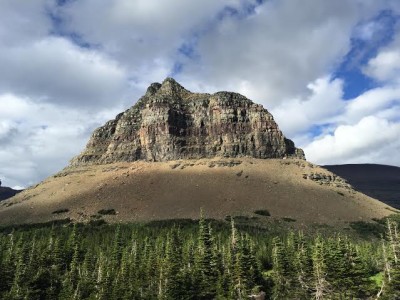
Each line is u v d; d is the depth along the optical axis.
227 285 93.31
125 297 93.00
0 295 96.06
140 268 113.44
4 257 124.62
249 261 94.56
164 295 93.50
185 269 105.06
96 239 165.12
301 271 96.50
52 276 108.19
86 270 115.88
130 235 172.88
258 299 91.69
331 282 84.50
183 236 157.12
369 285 86.19
